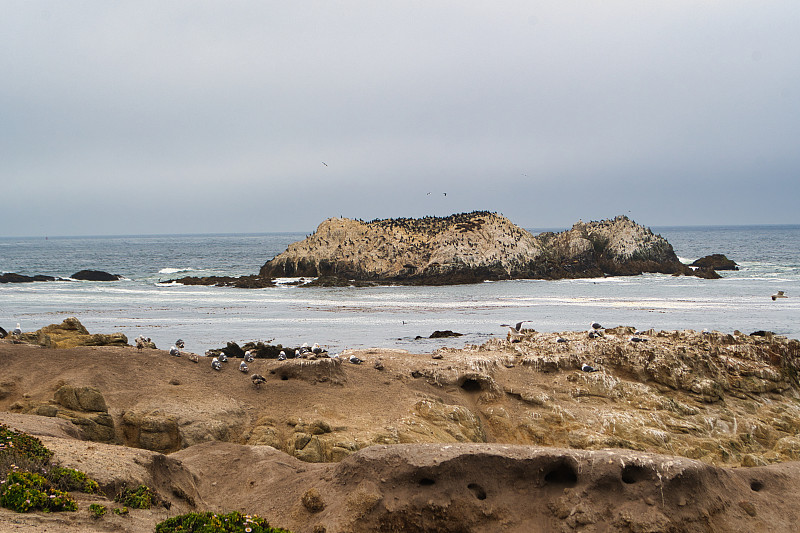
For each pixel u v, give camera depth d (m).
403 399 31.59
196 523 15.29
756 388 36.12
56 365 29.70
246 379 31.77
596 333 41.09
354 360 35.97
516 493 18.89
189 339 57.41
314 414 28.67
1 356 30.11
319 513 18.59
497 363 36.34
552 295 93.06
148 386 29.12
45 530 12.90
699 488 18.67
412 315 74.06
